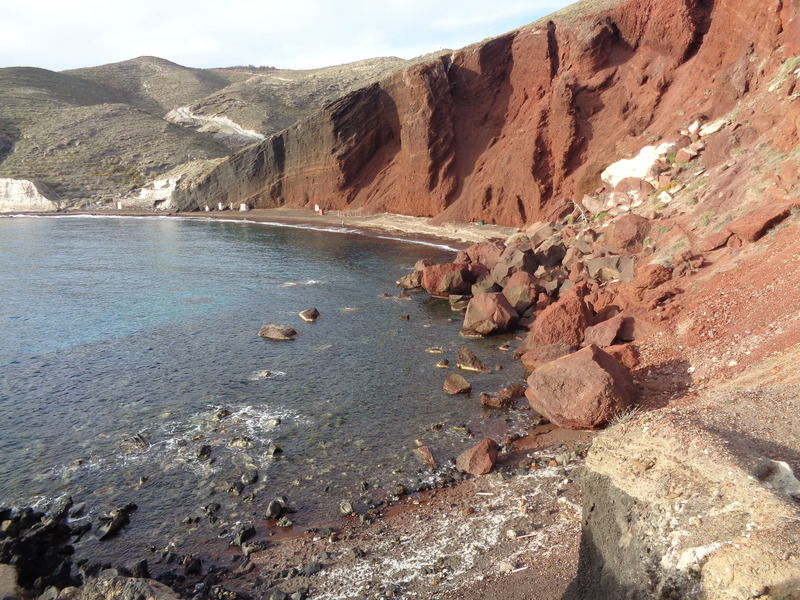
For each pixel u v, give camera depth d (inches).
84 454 616.4
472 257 1501.0
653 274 937.5
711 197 1137.4
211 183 3622.0
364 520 493.4
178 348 973.2
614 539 290.8
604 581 293.9
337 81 7234.3
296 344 998.4
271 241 2324.1
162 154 4589.1
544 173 2076.8
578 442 617.9
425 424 687.7
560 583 362.6
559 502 485.1
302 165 3230.8
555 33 2242.9
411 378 839.1
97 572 426.9
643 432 309.4
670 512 263.1
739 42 1542.8
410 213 2694.4
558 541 420.5
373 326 1111.0
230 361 910.4
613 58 2031.3
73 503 528.7
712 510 250.7
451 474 569.0
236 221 3093.0
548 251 1379.2
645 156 1588.3
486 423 688.4
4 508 517.3
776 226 890.1
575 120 1990.7
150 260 1879.9
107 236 2541.8
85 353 946.1
